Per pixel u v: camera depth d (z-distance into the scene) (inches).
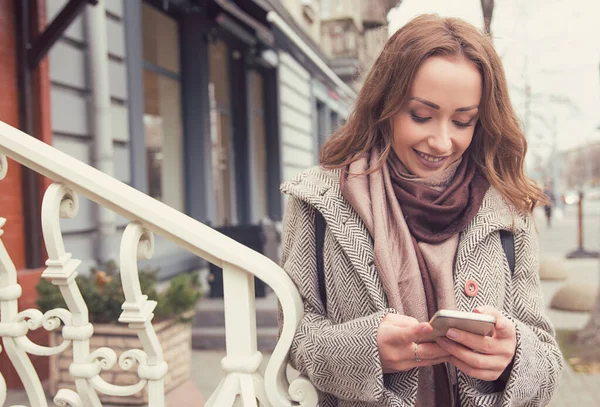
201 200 290.8
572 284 271.9
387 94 47.2
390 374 46.6
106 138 191.2
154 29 261.6
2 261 50.2
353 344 42.7
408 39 45.4
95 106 188.4
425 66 44.3
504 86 47.0
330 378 45.0
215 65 334.6
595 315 196.1
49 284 132.3
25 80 149.5
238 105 368.5
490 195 49.6
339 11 447.2
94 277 139.1
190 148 290.4
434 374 47.5
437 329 38.8
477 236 46.8
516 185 49.5
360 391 43.8
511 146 49.4
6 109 146.1
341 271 47.6
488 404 44.1
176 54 285.4
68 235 174.9
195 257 273.0
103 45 190.1
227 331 47.5
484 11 95.1
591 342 192.4
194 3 283.7
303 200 49.0
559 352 47.6
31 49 149.6
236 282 47.3
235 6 257.9
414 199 47.4
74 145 181.6
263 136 422.0
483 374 40.5
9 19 146.7
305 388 46.8
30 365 51.4
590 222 1005.2
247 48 365.1
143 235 48.7
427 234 47.6
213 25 301.0
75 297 48.6
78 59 182.7
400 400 44.7
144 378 48.2
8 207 140.1
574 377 167.0
